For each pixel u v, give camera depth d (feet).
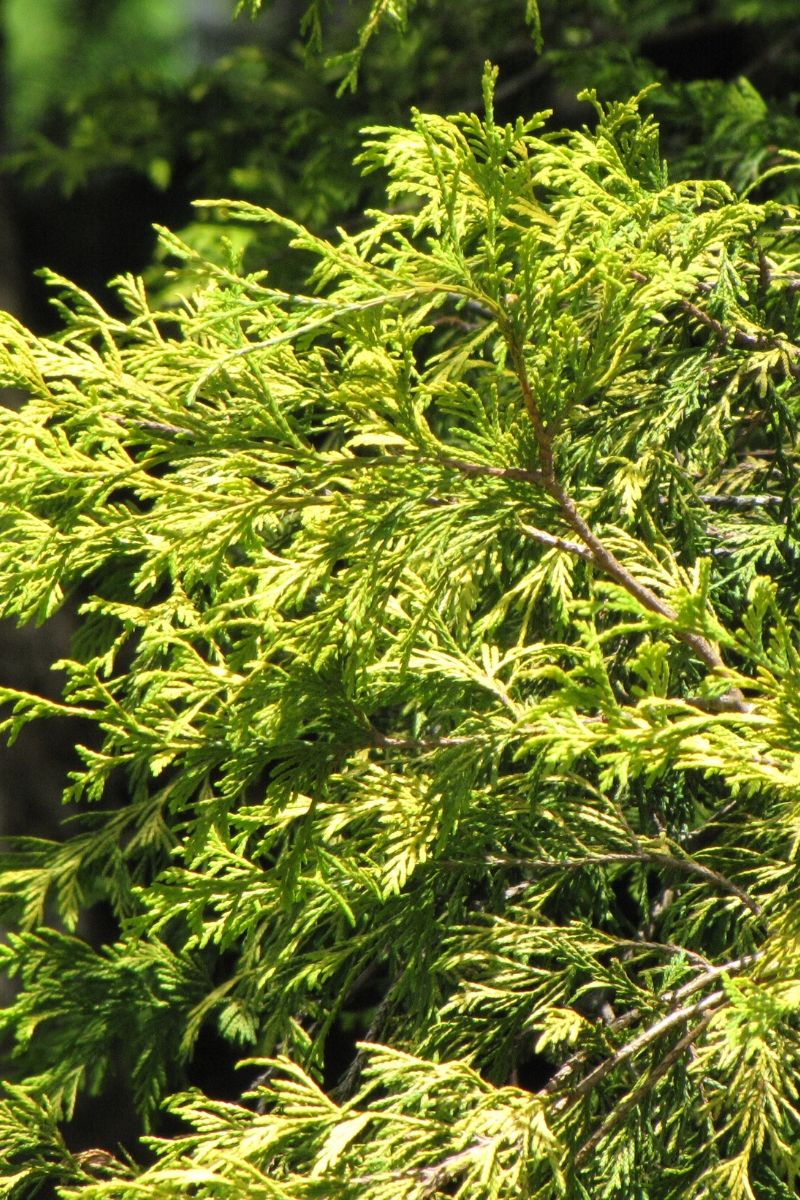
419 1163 9.34
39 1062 15.34
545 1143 9.15
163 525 9.00
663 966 10.91
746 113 18.15
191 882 9.62
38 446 10.05
